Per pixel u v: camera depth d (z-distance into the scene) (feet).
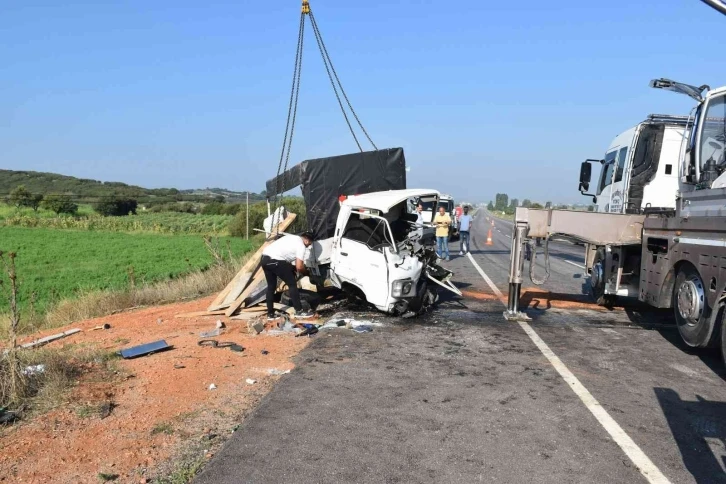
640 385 19.94
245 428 15.60
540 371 21.49
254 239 101.65
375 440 14.90
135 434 15.37
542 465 13.61
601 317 32.32
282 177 39.06
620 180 36.29
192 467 13.39
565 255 74.43
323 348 24.53
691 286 22.89
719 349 23.45
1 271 67.21
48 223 163.43
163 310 35.83
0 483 12.69
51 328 35.04
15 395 17.29
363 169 38.06
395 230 34.60
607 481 12.89
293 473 13.05
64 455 14.06
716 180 22.20
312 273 33.86
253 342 25.63
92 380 19.71
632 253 30.99
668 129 34.24
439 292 40.50
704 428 16.06
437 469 13.33
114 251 94.53
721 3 21.15
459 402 17.90
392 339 26.32
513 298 31.45
